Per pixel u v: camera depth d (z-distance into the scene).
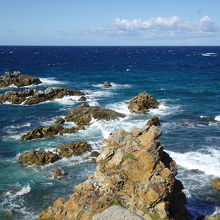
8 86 81.38
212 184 29.20
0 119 51.91
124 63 159.38
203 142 40.25
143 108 55.34
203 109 57.09
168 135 43.06
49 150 37.91
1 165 34.22
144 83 88.06
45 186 29.83
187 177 30.83
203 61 172.88
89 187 23.17
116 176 22.84
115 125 47.50
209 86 81.44
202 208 26.06
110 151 24.31
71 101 64.38
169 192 21.67
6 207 26.30
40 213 24.73
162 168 22.64
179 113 54.28
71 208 22.84
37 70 121.69
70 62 163.88
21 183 30.38
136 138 24.64
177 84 85.56
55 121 50.12
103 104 61.41
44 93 65.56
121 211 6.09
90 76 104.31
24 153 35.91
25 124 49.09
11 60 171.50
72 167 33.84
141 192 21.73
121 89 78.44
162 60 183.38
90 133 44.38
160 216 20.83
